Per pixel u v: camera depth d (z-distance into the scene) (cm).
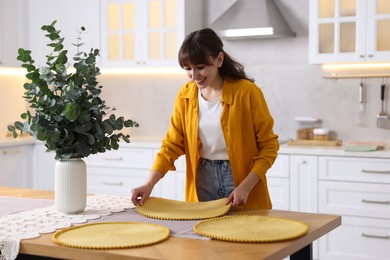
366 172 428
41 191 296
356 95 491
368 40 451
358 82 489
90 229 212
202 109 270
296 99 509
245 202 248
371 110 487
